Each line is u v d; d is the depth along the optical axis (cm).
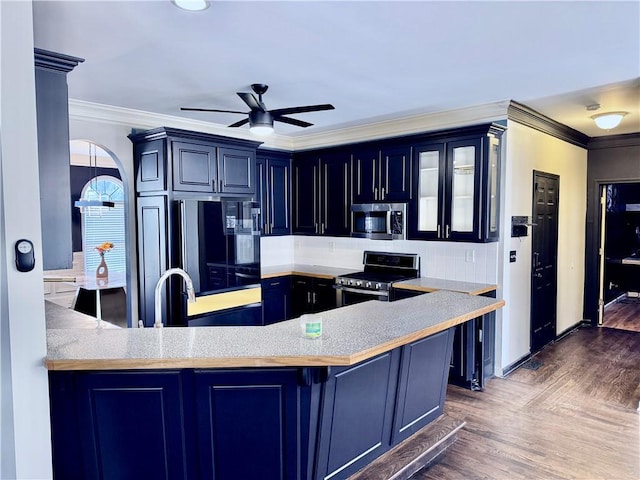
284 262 623
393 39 263
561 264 564
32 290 185
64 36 257
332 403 223
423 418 291
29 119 184
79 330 234
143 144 445
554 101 410
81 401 201
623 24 242
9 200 179
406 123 480
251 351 196
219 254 446
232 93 380
